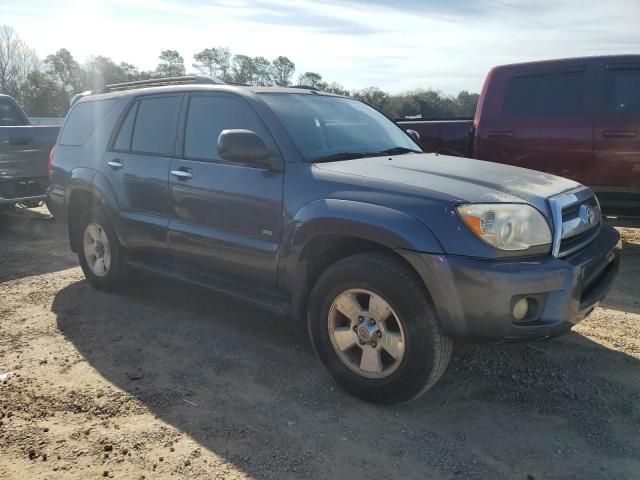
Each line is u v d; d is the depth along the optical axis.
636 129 5.63
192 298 4.93
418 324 2.88
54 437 2.85
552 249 2.92
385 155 3.96
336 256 3.44
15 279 5.52
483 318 2.75
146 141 4.52
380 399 3.10
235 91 3.94
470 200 2.85
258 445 2.80
